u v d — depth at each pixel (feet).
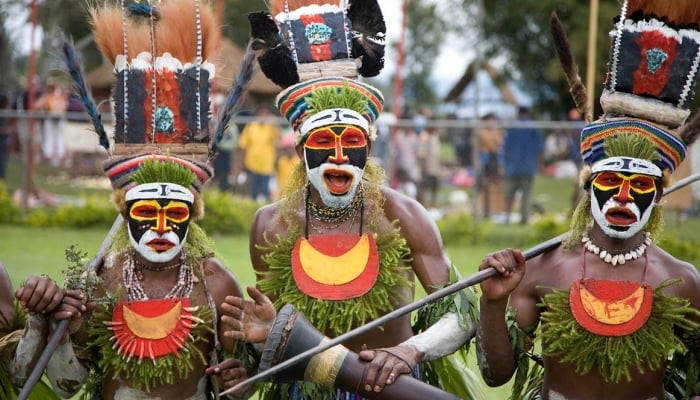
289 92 17.70
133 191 16.71
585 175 16.49
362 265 17.31
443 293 15.98
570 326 15.94
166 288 16.92
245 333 16.38
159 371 16.56
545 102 70.44
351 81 17.61
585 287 16.10
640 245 16.34
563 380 16.30
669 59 16.19
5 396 17.40
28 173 49.42
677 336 16.51
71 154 53.72
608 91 16.53
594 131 16.39
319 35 17.94
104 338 16.65
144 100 17.24
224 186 49.75
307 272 17.31
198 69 17.40
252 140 48.37
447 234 44.93
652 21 16.21
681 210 47.16
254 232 17.94
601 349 15.90
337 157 16.94
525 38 69.36
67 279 16.37
